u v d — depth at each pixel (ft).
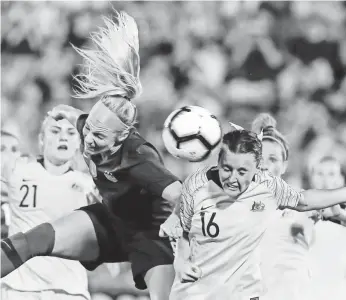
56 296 66.64
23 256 54.60
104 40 56.44
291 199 50.85
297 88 122.31
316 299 65.72
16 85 127.34
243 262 51.31
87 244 56.70
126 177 54.29
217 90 122.42
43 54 129.70
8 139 75.36
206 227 50.29
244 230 50.47
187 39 126.41
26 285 66.28
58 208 67.72
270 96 121.80
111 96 55.16
